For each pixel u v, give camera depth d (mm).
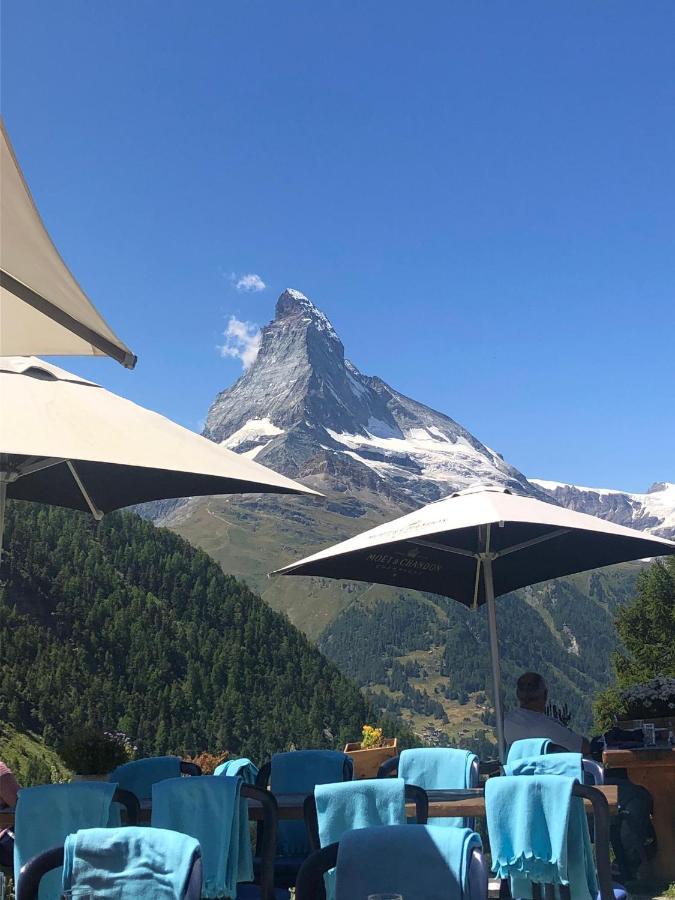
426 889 2756
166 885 2797
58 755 5723
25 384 5516
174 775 5758
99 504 7387
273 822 4145
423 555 8922
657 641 45188
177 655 76938
